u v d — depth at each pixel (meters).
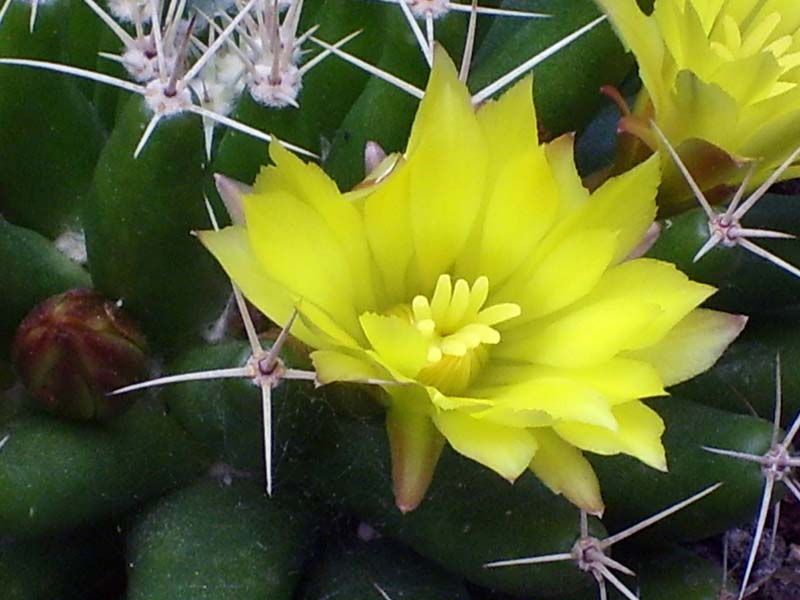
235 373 0.11
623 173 0.12
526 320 0.12
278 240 0.11
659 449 0.11
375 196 0.11
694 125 0.13
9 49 0.13
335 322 0.11
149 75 0.12
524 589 0.12
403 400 0.11
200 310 0.13
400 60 0.13
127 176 0.12
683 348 0.12
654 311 0.11
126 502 0.13
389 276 0.12
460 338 0.11
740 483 0.13
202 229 0.13
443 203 0.12
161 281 0.13
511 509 0.12
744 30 0.13
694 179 0.13
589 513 0.12
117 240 0.13
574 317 0.12
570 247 0.12
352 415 0.12
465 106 0.11
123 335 0.13
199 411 0.12
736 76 0.12
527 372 0.12
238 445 0.12
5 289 0.13
